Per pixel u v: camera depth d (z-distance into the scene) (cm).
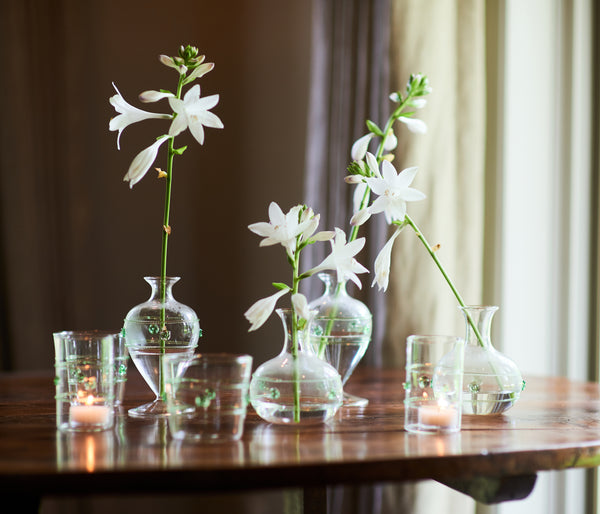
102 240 263
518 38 245
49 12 256
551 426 120
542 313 248
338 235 117
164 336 125
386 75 221
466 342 129
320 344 136
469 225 224
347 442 105
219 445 102
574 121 242
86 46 261
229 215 270
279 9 272
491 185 242
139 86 265
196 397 103
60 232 258
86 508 253
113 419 121
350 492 224
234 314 270
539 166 247
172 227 268
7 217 251
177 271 267
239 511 259
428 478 97
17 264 251
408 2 221
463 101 225
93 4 262
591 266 239
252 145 271
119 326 264
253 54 271
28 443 103
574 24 241
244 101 271
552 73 246
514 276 246
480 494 106
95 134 262
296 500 133
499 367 125
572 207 242
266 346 271
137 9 266
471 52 226
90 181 262
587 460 104
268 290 271
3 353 252
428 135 221
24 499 93
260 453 97
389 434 111
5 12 251
